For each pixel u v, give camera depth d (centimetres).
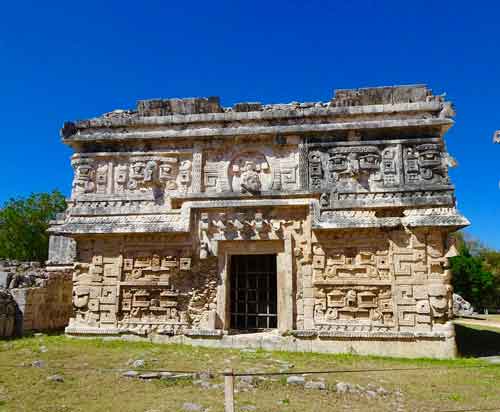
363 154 1397
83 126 1541
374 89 1438
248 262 1666
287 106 1513
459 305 3634
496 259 5284
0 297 1389
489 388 869
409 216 1320
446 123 1364
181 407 692
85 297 1423
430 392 835
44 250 3753
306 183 1401
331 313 1320
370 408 722
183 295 1391
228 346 1320
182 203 1445
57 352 1135
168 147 1502
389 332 1264
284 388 826
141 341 1361
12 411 670
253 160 1465
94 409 684
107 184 1502
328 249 1355
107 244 1452
